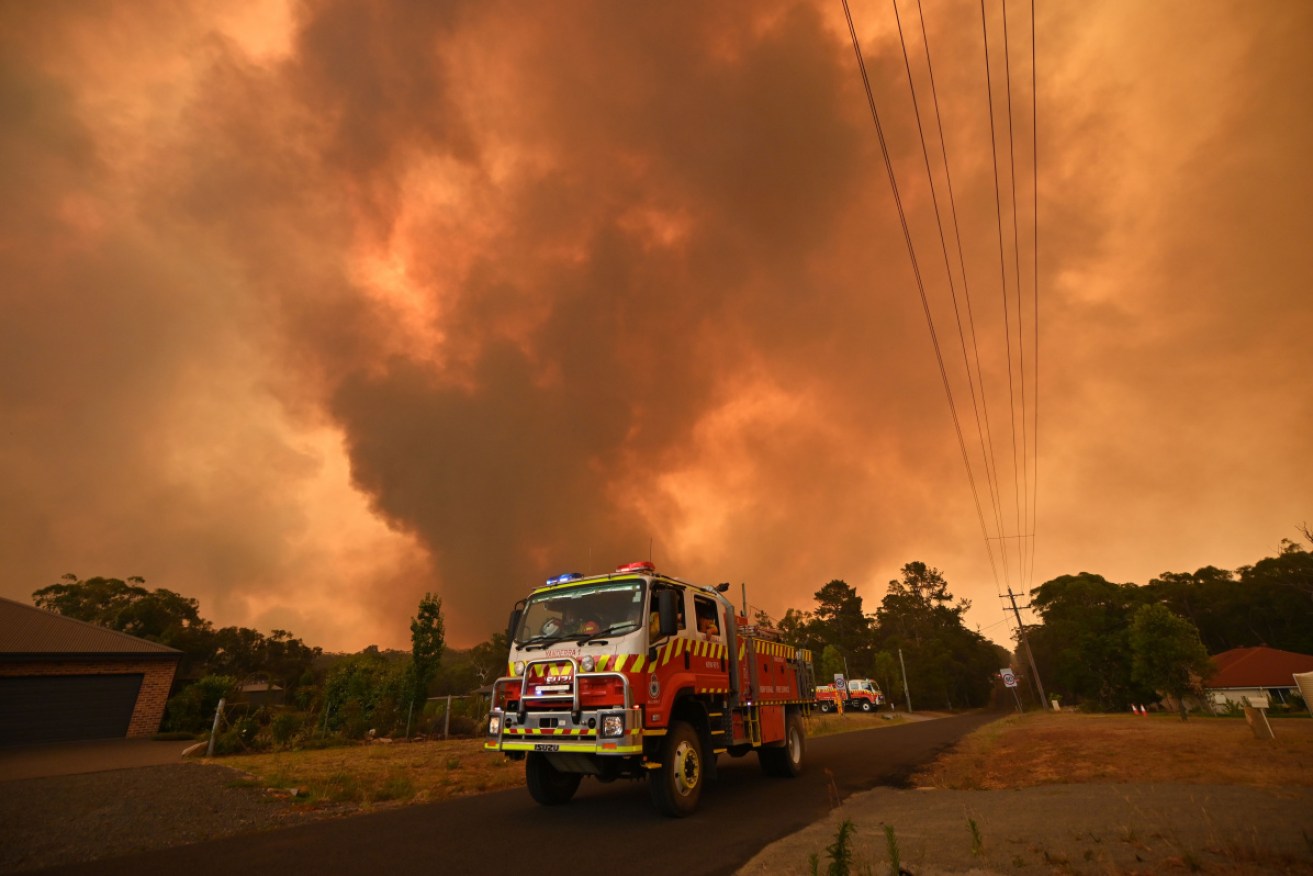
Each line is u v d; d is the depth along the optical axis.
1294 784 7.51
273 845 6.26
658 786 7.33
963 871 4.53
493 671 88.31
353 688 22.09
